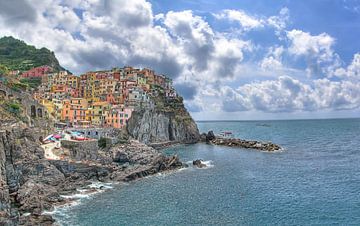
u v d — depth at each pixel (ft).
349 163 401.49
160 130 596.70
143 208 226.58
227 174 338.54
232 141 617.21
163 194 261.24
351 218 209.46
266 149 536.01
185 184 294.66
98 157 330.75
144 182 301.84
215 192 268.62
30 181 240.73
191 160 431.02
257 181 307.17
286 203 240.12
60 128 419.33
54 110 488.44
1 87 339.16
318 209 226.79
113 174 307.99
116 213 215.72
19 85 408.05
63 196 250.16
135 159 350.23
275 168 371.35
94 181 296.30
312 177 323.57
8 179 228.02
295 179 315.37
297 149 545.44
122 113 517.96
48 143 335.06
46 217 198.70
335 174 336.49
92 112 529.04
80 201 240.53
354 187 283.79
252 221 204.64
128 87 588.50
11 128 264.52
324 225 199.00
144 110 553.64
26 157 254.47
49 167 265.75
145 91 620.49
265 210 224.74
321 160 426.92
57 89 604.90
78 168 291.38
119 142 399.44
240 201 244.22
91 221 201.26
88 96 634.43
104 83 618.85
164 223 199.82
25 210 209.26
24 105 357.82
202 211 221.87
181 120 649.61
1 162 217.77
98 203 236.22
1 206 185.57
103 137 388.57
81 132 402.52
